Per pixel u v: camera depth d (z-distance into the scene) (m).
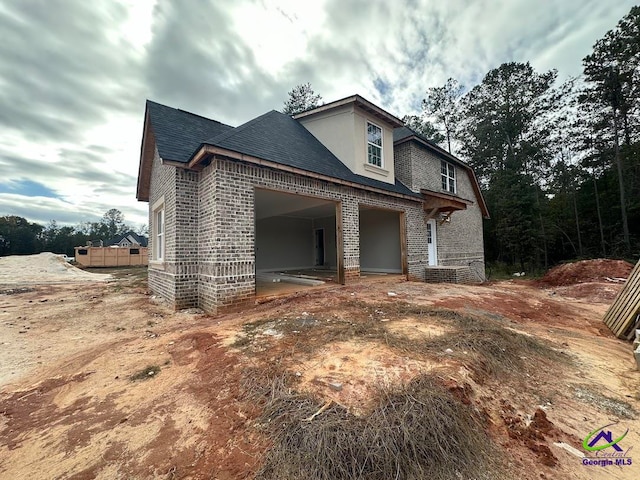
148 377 3.31
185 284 7.36
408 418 2.13
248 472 1.86
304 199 10.17
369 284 9.62
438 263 14.77
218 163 6.56
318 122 12.03
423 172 14.45
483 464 1.96
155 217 10.20
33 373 3.70
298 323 4.70
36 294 10.39
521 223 20.69
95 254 29.23
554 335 5.04
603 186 21.16
